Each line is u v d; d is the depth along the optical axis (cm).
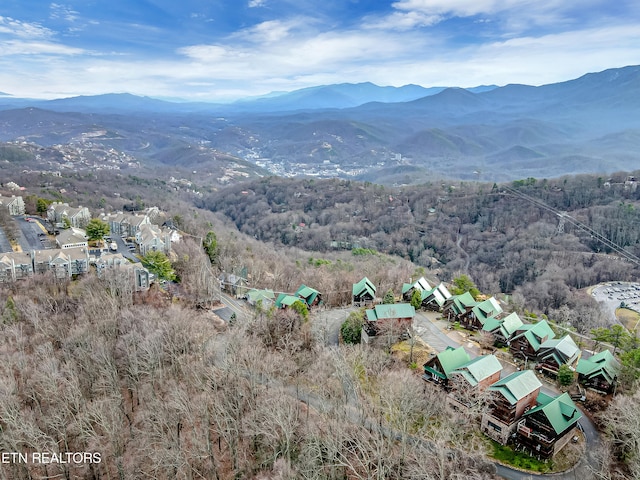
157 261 14238
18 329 9831
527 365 10788
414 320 13175
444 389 9225
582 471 7462
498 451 7850
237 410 7975
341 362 8762
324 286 15075
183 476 7625
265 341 10419
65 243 15275
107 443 8019
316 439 7012
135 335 9469
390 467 6681
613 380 9419
